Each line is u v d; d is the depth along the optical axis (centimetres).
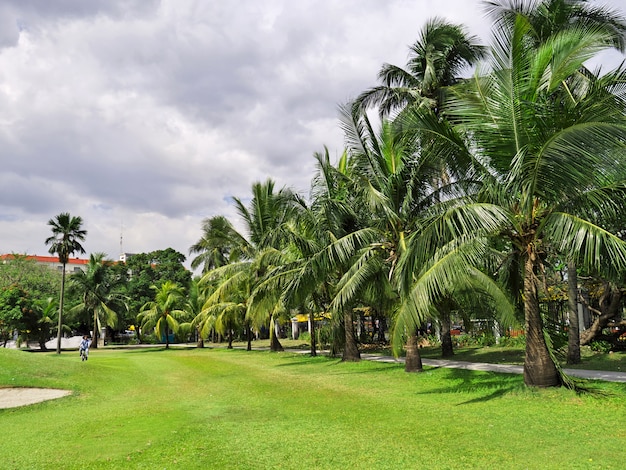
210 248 4797
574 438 759
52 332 5697
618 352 2038
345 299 1619
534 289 1159
